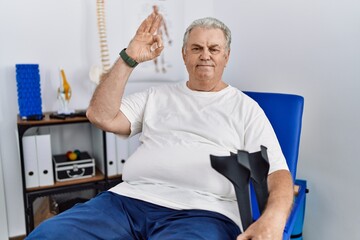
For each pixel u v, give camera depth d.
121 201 1.27
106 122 1.36
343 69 1.56
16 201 2.15
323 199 1.73
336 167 1.64
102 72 2.07
